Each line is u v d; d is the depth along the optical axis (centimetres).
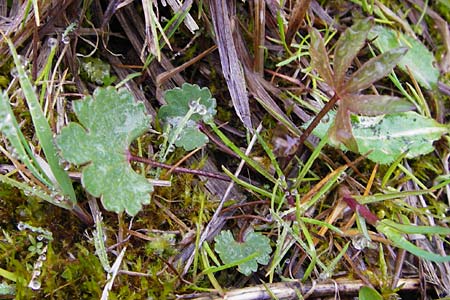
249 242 18
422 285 19
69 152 16
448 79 22
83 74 19
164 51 20
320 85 20
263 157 19
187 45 19
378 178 20
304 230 18
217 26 19
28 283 17
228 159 19
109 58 19
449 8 22
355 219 19
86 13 19
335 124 17
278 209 18
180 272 17
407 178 20
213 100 19
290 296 18
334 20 21
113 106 17
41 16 18
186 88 18
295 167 19
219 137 19
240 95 19
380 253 19
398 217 19
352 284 18
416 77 21
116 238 18
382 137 20
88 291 17
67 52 19
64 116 18
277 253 18
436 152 21
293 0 20
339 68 17
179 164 19
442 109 21
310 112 20
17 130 16
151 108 19
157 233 18
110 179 16
